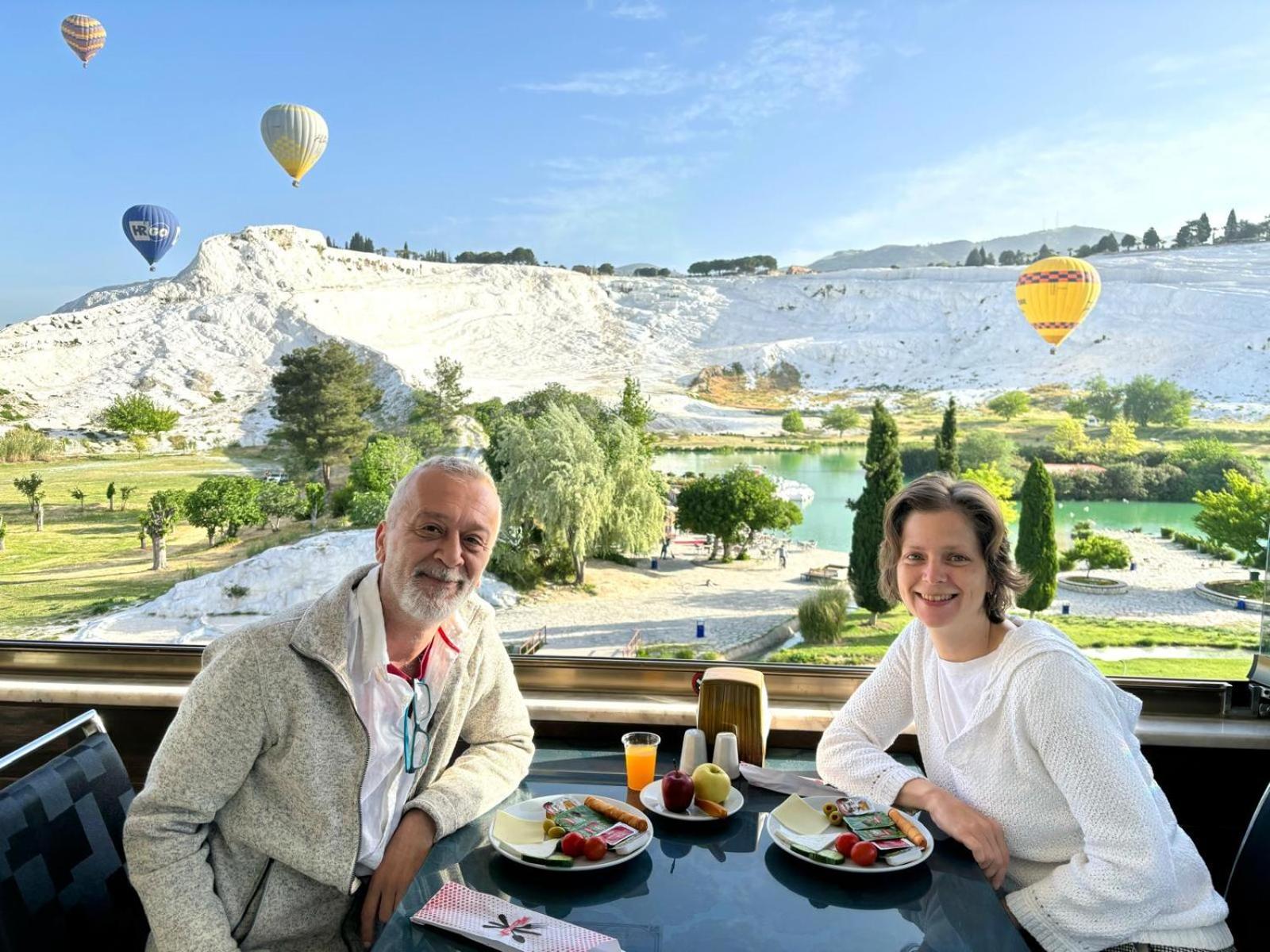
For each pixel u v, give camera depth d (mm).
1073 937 1080
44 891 1006
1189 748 1821
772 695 1976
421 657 1248
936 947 916
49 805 1050
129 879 1096
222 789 1065
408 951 896
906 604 1284
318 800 1091
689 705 1881
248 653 1076
